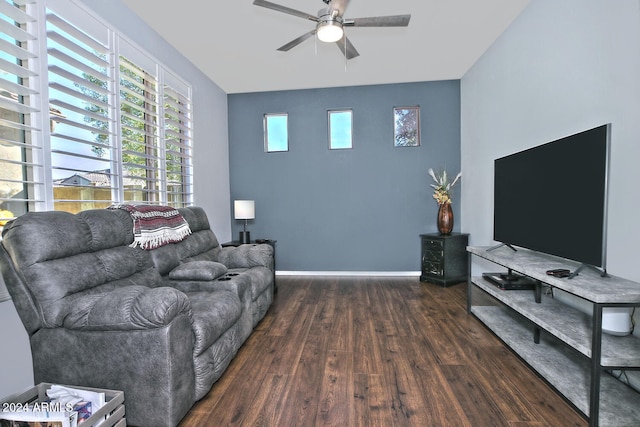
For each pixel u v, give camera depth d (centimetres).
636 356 149
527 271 208
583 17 219
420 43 350
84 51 216
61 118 198
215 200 448
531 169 242
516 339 236
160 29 309
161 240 259
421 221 474
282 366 215
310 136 487
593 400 150
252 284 273
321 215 490
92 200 226
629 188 183
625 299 147
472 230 424
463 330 271
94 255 194
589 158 183
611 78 195
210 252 343
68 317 155
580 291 157
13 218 180
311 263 495
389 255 481
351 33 327
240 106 496
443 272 417
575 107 228
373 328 278
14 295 160
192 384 169
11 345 171
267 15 288
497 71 346
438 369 208
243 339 242
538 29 271
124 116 261
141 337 152
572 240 197
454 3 281
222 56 368
